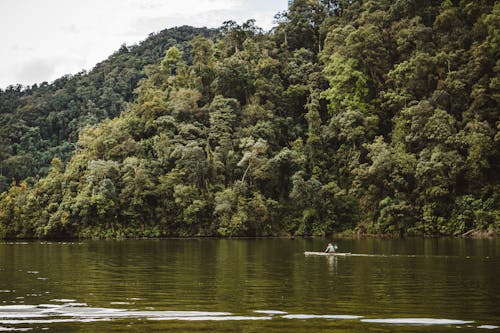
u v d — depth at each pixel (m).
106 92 180.62
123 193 91.19
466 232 82.81
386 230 87.62
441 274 33.31
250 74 112.44
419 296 24.75
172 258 47.06
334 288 27.53
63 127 167.38
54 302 23.50
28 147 153.38
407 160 88.56
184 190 89.88
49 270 37.00
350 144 99.56
